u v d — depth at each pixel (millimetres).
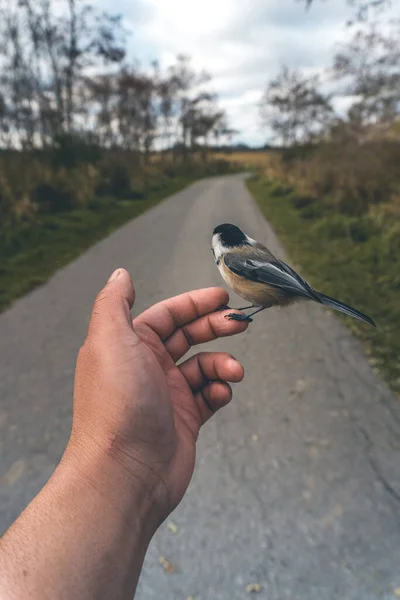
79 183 19766
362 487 3430
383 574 2752
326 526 3109
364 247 10227
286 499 3354
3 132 21469
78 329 6523
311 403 4531
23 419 4340
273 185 27406
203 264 10062
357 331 6191
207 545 3014
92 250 11789
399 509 3217
